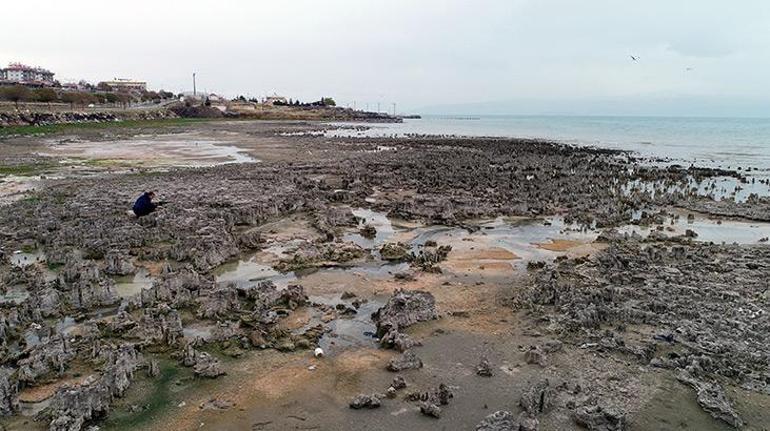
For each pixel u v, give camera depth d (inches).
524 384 689.6
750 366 736.3
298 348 773.3
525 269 1130.7
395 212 1587.1
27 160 2647.6
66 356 722.2
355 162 2733.8
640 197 1878.7
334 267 1125.7
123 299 934.4
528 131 7121.1
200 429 594.2
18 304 882.1
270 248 1246.3
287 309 897.5
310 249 1189.7
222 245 1157.1
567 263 1150.3
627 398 665.0
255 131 5270.7
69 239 1227.2
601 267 1124.5
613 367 733.3
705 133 6860.2
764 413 641.0
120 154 3036.4
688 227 1523.1
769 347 780.6
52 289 904.9
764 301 943.0
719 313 894.4
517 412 629.3
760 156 3494.1
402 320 844.0
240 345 777.6
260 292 933.8
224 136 4542.3
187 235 1258.6
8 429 585.6
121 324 815.1
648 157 3363.7
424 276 1076.5
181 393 660.7
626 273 1072.8
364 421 610.9
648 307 909.2
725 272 1095.6
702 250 1245.1
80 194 1738.4
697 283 1031.0
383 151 3373.5
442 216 1528.1
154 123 6077.8
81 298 892.6
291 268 1107.3
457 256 1211.2
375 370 719.1
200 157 2967.5
